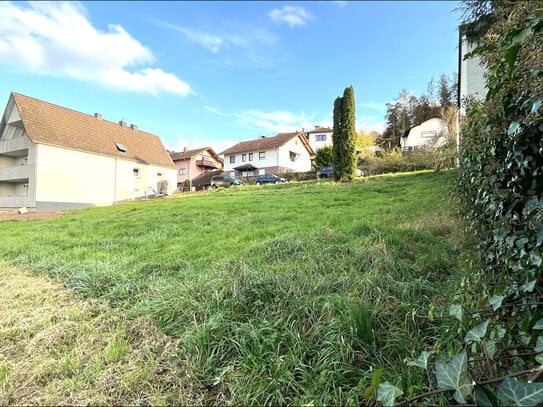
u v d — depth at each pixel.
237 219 7.07
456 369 1.04
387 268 3.00
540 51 1.44
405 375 1.59
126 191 23.03
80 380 1.87
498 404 0.91
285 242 4.08
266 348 1.94
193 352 1.99
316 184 15.15
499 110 1.85
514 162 1.78
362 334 1.97
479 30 6.17
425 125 31.19
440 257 3.30
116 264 4.08
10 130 20.50
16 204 18.91
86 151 20.36
